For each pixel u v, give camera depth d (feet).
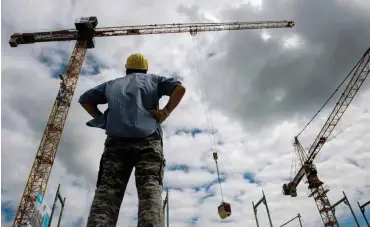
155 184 6.61
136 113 7.67
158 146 7.43
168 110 8.24
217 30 231.71
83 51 194.59
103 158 7.29
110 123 7.53
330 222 200.64
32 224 40.32
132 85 8.39
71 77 179.83
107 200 6.52
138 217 6.11
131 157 7.30
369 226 68.54
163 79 8.83
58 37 202.59
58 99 167.02
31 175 146.92
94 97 8.90
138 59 9.61
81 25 199.52
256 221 52.06
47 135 156.97
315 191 213.25
